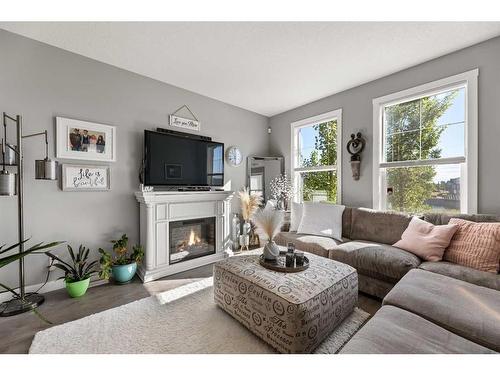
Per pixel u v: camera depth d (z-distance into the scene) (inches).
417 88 104.5
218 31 82.7
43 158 89.4
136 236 113.7
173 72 113.1
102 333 64.8
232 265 76.5
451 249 77.9
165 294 89.1
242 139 162.7
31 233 87.4
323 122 148.3
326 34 84.0
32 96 87.2
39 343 60.3
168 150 119.4
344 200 133.6
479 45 88.8
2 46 81.8
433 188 103.4
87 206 100.0
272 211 83.0
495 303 48.8
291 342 54.1
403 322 43.5
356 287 74.7
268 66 106.9
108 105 105.3
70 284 85.0
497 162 85.6
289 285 61.7
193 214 122.2
